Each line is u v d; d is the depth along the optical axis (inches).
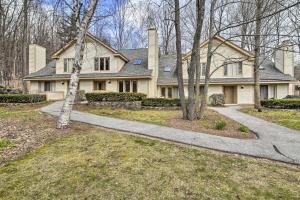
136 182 169.2
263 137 308.3
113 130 342.0
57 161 209.5
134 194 153.6
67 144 260.8
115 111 569.9
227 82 831.7
